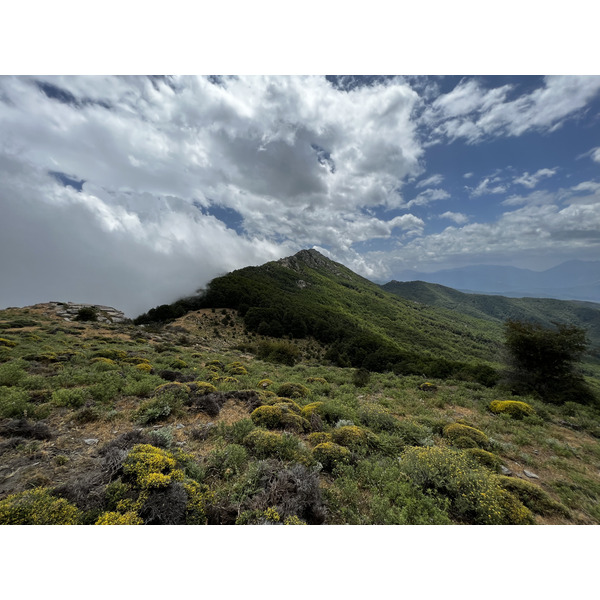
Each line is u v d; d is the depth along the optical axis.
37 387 8.11
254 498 3.98
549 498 4.93
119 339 24.16
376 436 6.93
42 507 3.32
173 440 5.93
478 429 8.55
